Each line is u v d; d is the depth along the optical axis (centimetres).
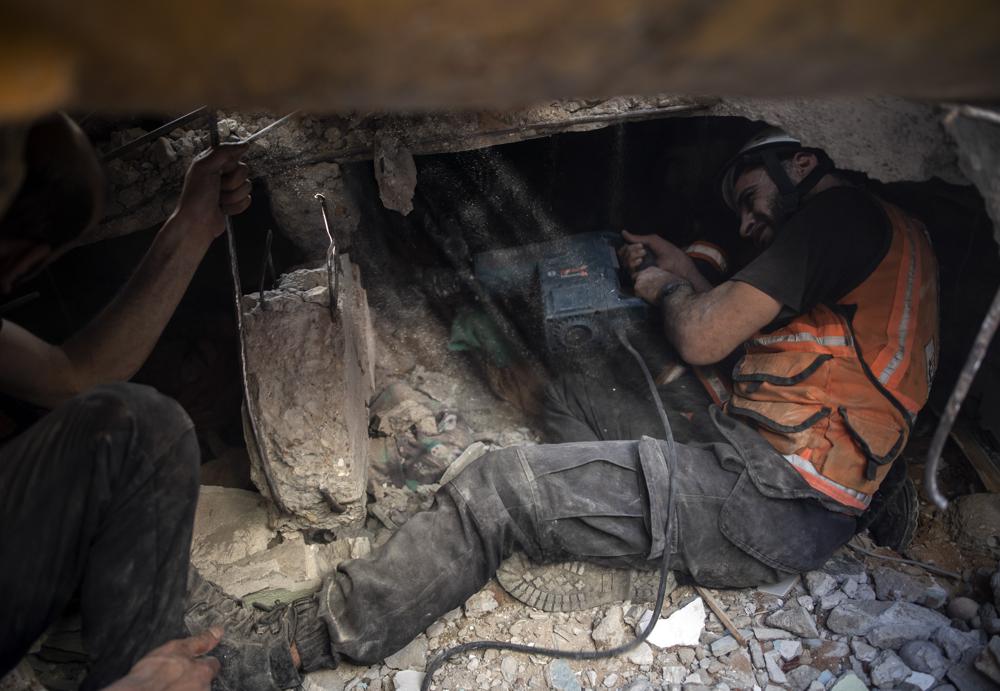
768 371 234
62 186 117
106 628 159
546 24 52
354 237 301
